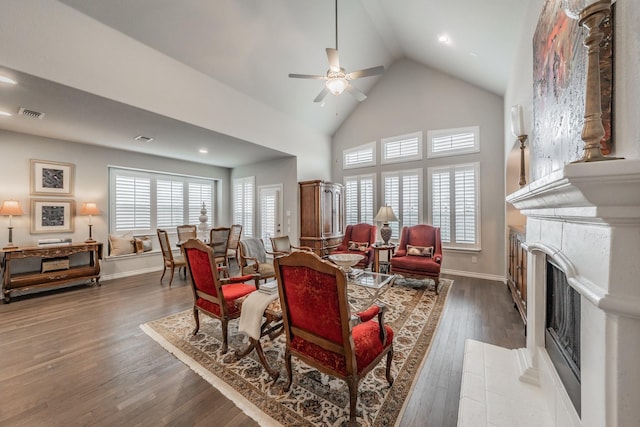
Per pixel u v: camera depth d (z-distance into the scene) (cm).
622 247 78
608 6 81
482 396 163
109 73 288
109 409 168
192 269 255
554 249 131
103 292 410
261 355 200
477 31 335
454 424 156
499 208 470
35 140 419
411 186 557
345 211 657
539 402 157
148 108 322
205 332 275
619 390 80
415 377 199
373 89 610
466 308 335
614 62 91
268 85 459
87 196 474
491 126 477
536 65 200
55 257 416
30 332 273
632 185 70
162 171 585
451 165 512
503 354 209
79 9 265
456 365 214
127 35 300
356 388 151
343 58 487
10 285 365
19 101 292
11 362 220
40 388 188
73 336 265
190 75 367
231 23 344
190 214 663
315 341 164
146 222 578
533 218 179
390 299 368
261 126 488
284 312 178
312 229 561
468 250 492
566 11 97
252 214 671
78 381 195
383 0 394
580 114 118
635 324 78
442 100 523
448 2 312
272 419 160
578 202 88
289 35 394
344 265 302
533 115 211
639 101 78
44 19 246
